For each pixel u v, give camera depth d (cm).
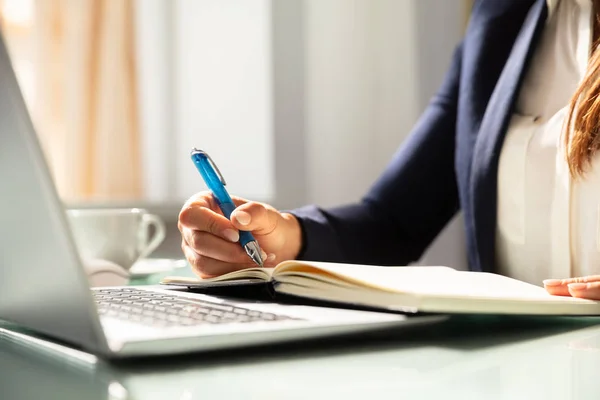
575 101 77
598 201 78
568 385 31
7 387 31
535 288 56
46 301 37
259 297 54
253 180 221
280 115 219
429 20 211
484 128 92
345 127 230
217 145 222
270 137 219
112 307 45
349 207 103
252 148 221
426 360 37
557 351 40
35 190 33
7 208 37
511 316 52
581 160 77
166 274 100
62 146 195
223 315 42
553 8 89
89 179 196
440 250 205
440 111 111
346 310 45
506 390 31
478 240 91
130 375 34
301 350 40
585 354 39
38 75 192
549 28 91
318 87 228
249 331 36
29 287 38
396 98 221
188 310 44
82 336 35
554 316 53
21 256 38
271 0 218
